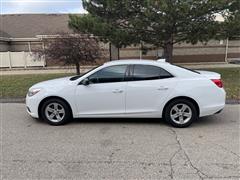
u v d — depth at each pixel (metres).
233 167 3.91
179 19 11.50
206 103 5.90
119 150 4.62
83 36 12.48
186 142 4.96
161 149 4.64
